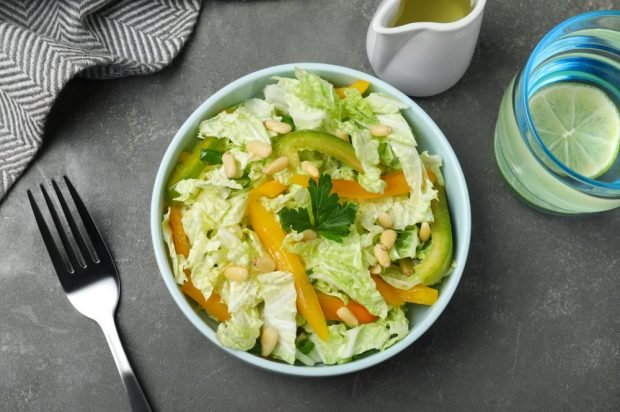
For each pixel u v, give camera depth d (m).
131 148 0.49
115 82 0.50
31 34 0.47
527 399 0.48
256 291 0.41
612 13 0.44
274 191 0.43
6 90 0.47
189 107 0.50
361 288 0.42
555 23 0.51
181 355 0.48
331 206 0.41
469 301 0.49
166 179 0.43
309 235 0.42
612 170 0.47
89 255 0.47
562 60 0.47
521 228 0.49
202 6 0.50
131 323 0.48
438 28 0.43
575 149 0.47
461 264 0.43
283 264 0.42
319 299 0.42
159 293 0.48
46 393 0.48
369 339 0.42
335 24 0.51
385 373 0.48
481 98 0.50
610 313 0.49
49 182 0.49
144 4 0.49
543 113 0.48
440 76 0.47
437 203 0.44
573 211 0.47
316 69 0.44
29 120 0.48
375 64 0.48
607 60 0.47
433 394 0.48
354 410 0.48
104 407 0.48
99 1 0.48
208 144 0.44
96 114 0.49
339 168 0.44
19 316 0.48
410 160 0.43
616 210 0.50
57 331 0.48
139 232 0.48
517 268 0.49
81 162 0.49
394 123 0.44
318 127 0.43
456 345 0.48
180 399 0.47
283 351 0.42
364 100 0.44
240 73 0.50
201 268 0.42
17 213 0.49
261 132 0.43
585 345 0.49
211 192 0.43
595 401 0.48
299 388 0.48
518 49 0.51
